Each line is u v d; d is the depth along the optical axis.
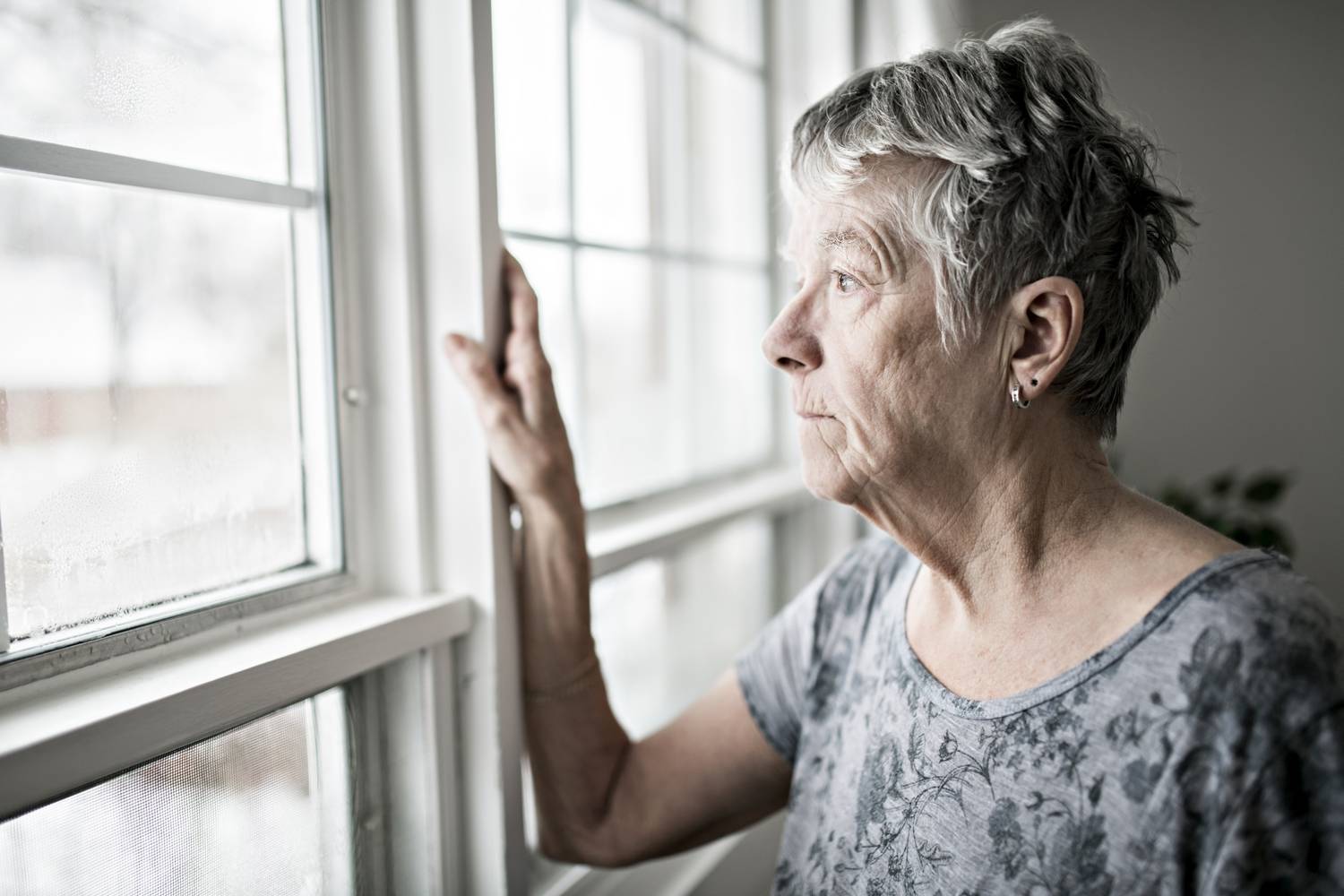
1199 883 0.54
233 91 0.69
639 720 1.26
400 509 0.82
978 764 0.62
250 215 0.71
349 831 0.76
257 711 0.62
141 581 0.63
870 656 0.79
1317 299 1.77
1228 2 1.75
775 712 0.90
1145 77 1.79
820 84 1.58
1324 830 0.51
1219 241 1.80
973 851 0.61
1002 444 0.64
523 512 0.83
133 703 0.55
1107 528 0.64
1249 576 0.57
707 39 1.40
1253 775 0.52
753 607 1.58
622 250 1.19
